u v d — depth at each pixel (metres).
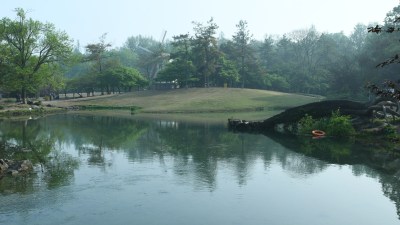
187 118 58.72
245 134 39.31
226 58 114.12
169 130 42.84
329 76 98.06
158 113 68.69
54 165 23.42
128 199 16.59
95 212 14.95
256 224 13.98
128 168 22.59
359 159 25.64
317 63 120.75
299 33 142.88
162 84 126.31
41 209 15.22
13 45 69.69
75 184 18.92
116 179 19.97
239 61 114.06
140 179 19.98
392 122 35.69
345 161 24.95
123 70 108.19
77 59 76.31
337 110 38.31
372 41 85.69
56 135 37.97
